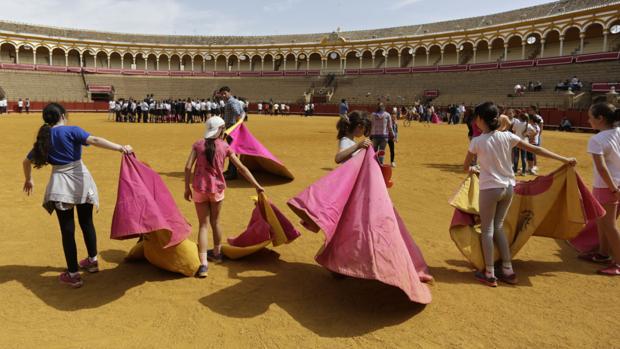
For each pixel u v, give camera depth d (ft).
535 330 11.03
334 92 182.70
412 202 25.04
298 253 16.55
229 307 12.05
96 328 10.80
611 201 14.71
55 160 12.82
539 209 15.25
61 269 14.48
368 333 10.80
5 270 14.21
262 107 173.68
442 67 166.61
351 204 12.59
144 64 224.74
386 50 200.44
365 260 11.55
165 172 33.22
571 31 153.07
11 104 144.87
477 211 14.92
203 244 14.49
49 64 200.23
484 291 13.42
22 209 21.59
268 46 220.84
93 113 158.61
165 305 12.10
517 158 34.17
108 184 28.09
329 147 52.70
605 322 11.50
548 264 16.02
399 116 142.61
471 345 10.30
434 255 16.53
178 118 106.42
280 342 10.30
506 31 164.86
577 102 105.81
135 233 12.73
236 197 25.34
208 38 236.22
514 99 124.16
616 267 15.03
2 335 10.36
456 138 69.31
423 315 11.77
